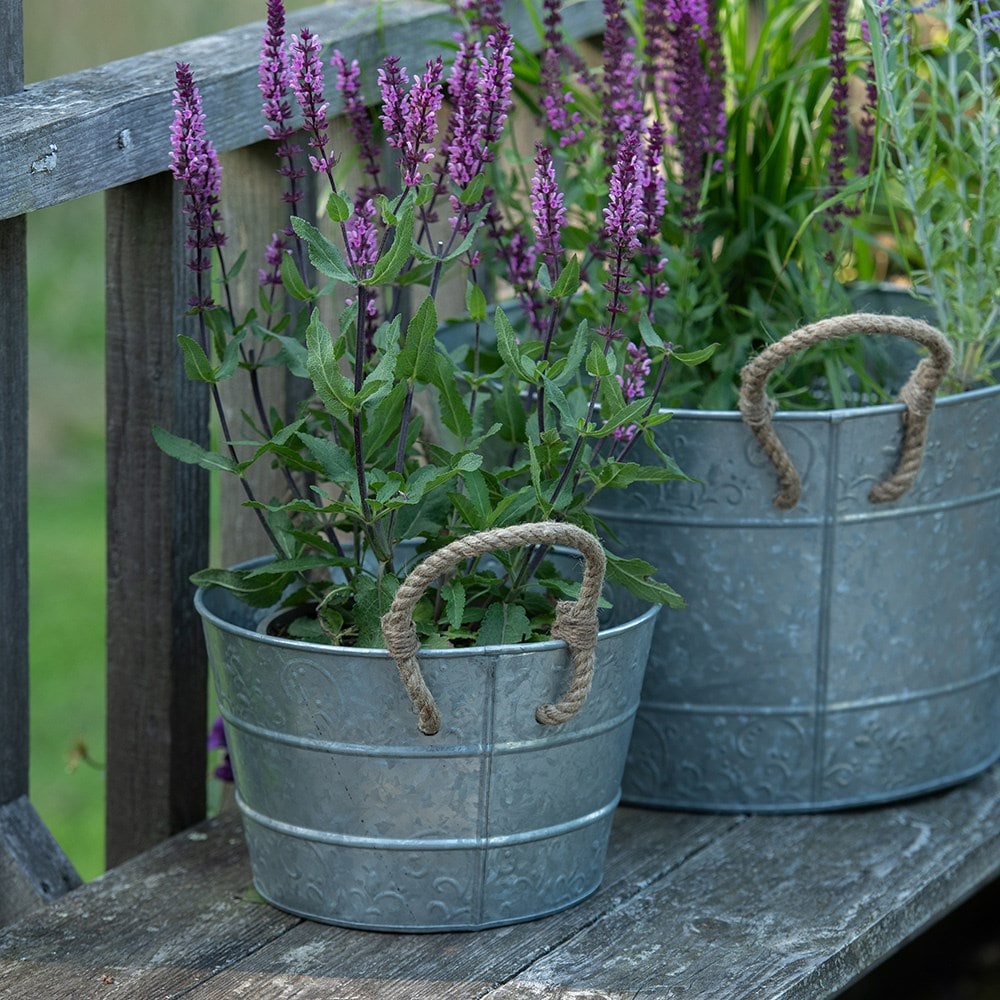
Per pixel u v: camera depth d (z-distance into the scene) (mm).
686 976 2164
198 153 2156
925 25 3504
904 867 2516
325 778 2160
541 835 2229
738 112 2844
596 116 2902
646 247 2299
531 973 2164
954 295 2742
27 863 2496
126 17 7402
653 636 2562
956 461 2553
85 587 5480
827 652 2576
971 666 2730
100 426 6762
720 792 2668
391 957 2195
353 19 2756
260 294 2328
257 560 2410
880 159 2533
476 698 2084
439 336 2869
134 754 2717
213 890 2410
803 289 2748
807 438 2434
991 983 3604
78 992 2105
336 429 2244
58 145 2162
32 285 7500
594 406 2404
